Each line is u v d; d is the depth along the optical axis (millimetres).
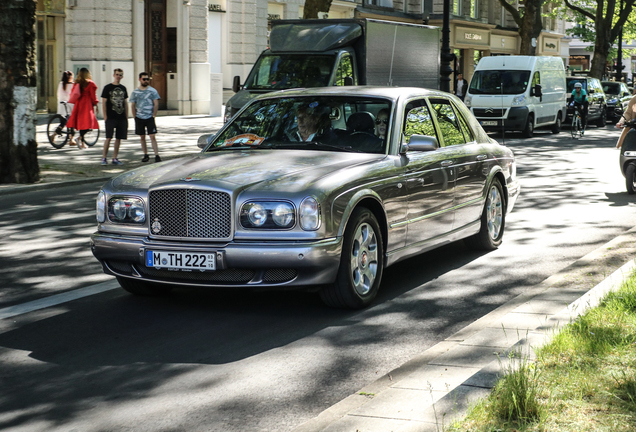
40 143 21094
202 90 34562
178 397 4598
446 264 8148
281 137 7219
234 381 4852
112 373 5008
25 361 5250
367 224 6453
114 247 6285
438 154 7586
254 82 19516
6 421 4289
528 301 6086
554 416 3775
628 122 13086
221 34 38469
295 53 19562
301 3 42844
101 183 14820
